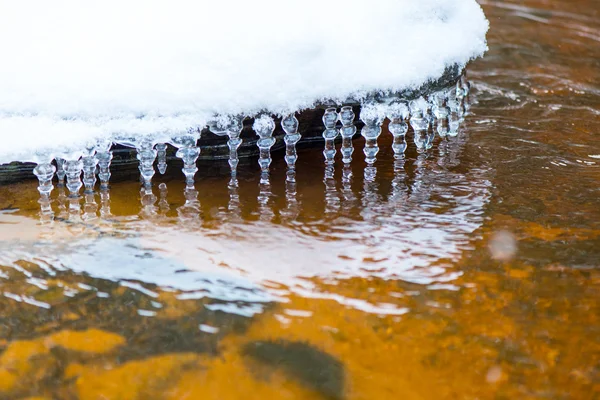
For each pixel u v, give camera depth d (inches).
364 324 47.8
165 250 56.7
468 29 72.0
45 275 53.3
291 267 54.4
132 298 50.7
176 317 48.6
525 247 56.9
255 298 50.6
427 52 67.7
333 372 43.3
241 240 58.3
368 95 65.9
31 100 60.6
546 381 42.6
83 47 61.7
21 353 44.9
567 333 46.8
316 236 59.0
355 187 67.9
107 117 61.5
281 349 45.4
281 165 72.2
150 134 62.1
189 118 62.3
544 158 75.4
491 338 46.3
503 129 84.4
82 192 66.3
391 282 52.5
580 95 97.3
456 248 56.9
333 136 68.0
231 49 62.3
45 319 48.3
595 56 116.3
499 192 66.9
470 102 94.4
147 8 63.8
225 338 46.5
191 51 61.8
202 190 67.1
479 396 41.4
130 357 44.7
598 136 82.2
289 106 63.9
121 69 61.4
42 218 61.4
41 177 62.5
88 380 42.7
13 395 41.4
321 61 64.2
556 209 63.4
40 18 63.2
